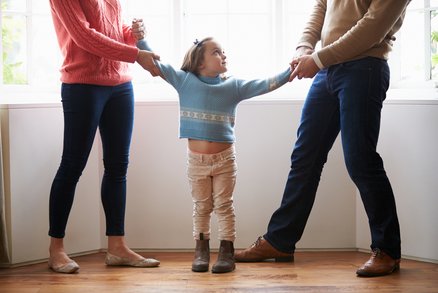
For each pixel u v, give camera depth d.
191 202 3.91
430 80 3.88
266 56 4.11
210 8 4.10
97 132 3.89
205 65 3.46
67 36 3.40
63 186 3.47
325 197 3.88
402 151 3.67
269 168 3.89
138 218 3.93
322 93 3.52
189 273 3.45
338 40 3.31
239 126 3.87
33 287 3.24
